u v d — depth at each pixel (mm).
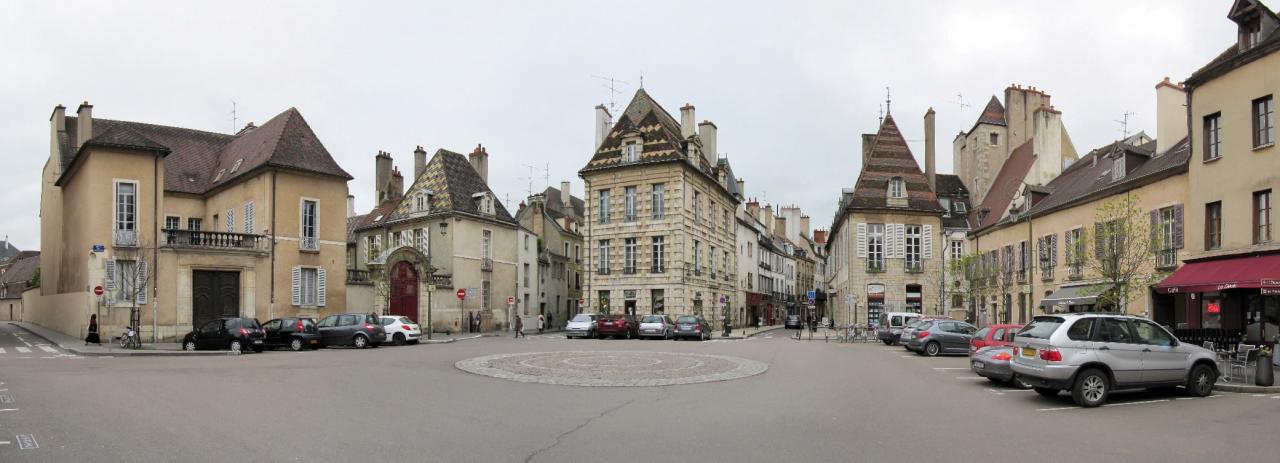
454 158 50250
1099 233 23188
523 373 17609
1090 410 12320
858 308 46656
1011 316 37844
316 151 36156
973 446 9156
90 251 29984
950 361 23031
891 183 47594
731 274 58562
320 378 16031
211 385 14414
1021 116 52375
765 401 13195
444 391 14195
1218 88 22141
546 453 8633
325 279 35469
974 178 53469
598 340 37656
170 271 31281
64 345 27828
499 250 49875
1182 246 23891
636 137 46625
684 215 45469
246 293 32719
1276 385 14688
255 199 34781
